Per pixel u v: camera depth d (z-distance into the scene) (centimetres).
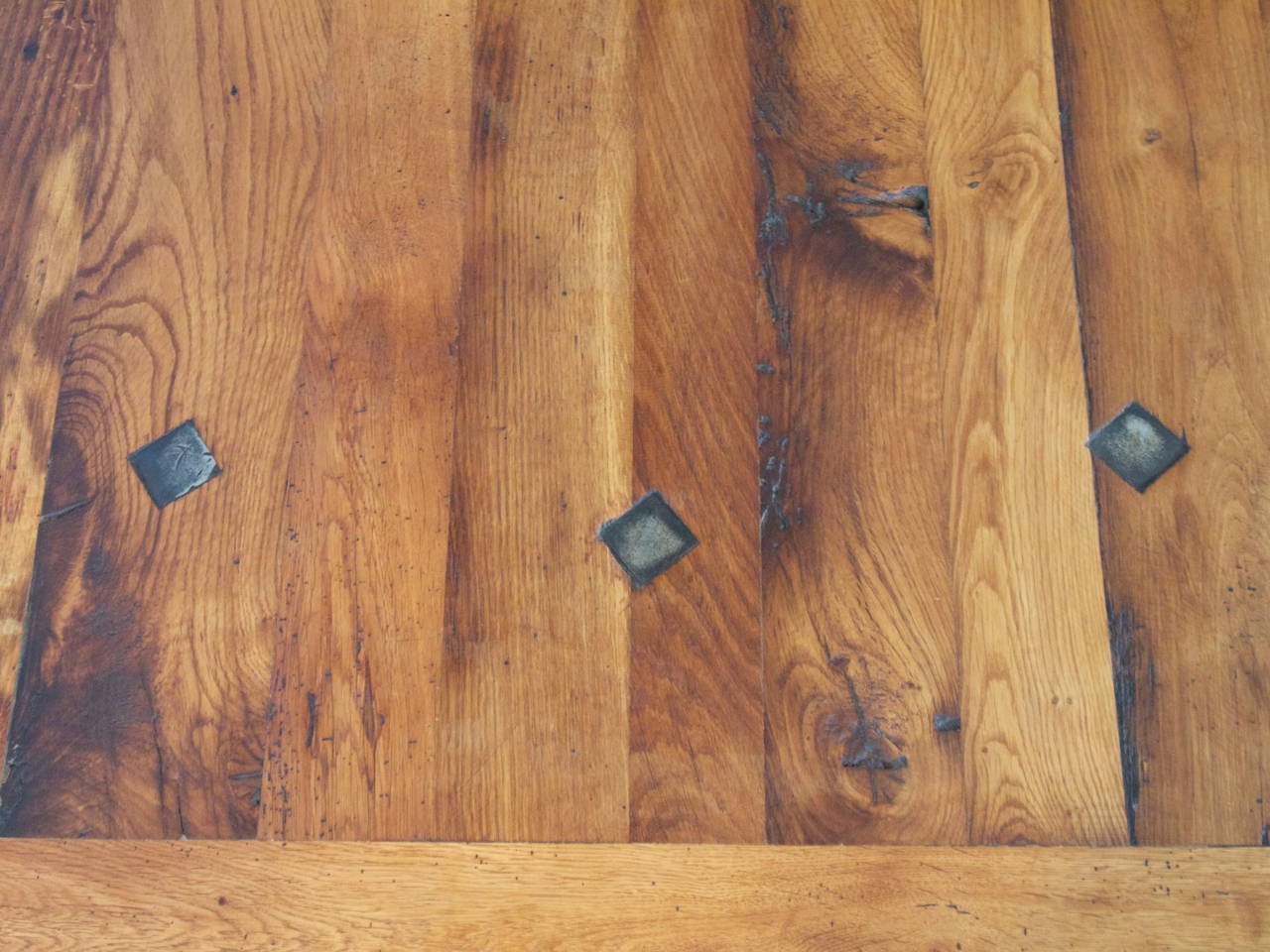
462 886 45
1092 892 45
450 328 51
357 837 46
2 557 49
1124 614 47
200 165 53
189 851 46
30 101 54
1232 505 48
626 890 45
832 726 47
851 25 53
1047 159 51
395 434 50
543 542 49
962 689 47
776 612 48
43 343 51
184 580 49
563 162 52
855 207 51
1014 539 48
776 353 50
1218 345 49
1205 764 46
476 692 47
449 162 52
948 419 49
